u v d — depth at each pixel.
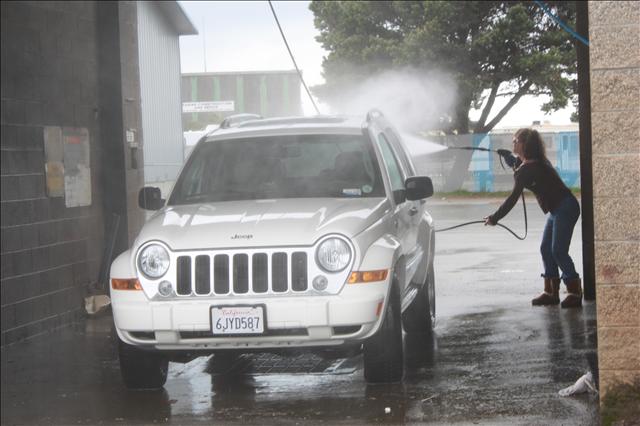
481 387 8.08
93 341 11.13
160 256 7.73
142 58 35.28
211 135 9.45
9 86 11.30
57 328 12.15
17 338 11.29
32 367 9.77
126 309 7.68
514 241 20.39
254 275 7.57
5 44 11.24
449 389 8.04
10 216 11.24
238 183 8.89
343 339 7.52
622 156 6.22
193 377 8.97
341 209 8.09
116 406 7.97
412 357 9.41
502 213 11.82
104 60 13.62
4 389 8.80
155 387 8.47
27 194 11.63
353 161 8.87
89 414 7.75
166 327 7.55
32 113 11.80
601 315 6.32
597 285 6.32
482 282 14.61
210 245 7.63
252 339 7.49
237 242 7.60
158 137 36.50
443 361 9.19
